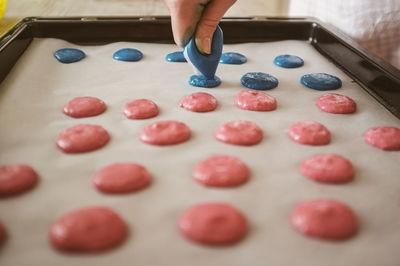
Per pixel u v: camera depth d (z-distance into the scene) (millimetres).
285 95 417
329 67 479
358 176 303
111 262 228
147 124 356
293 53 513
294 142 338
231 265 229
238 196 279
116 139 333
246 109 385
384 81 400
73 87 416
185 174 297
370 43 583
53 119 359
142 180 281
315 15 675
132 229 250
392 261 236
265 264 230
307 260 234
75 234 233
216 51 418
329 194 285
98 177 280
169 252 235
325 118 377
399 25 561
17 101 380
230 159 303
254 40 544
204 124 359
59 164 302
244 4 802
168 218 259
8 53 430
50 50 487
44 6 712
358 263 234
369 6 575
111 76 443
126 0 777
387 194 287
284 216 264
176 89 419
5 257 228
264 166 309
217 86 428
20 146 321
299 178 297
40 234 244
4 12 627
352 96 416
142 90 414
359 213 270
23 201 267
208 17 386
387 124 368
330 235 246
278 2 822
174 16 371
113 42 526
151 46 521
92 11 697
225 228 244
